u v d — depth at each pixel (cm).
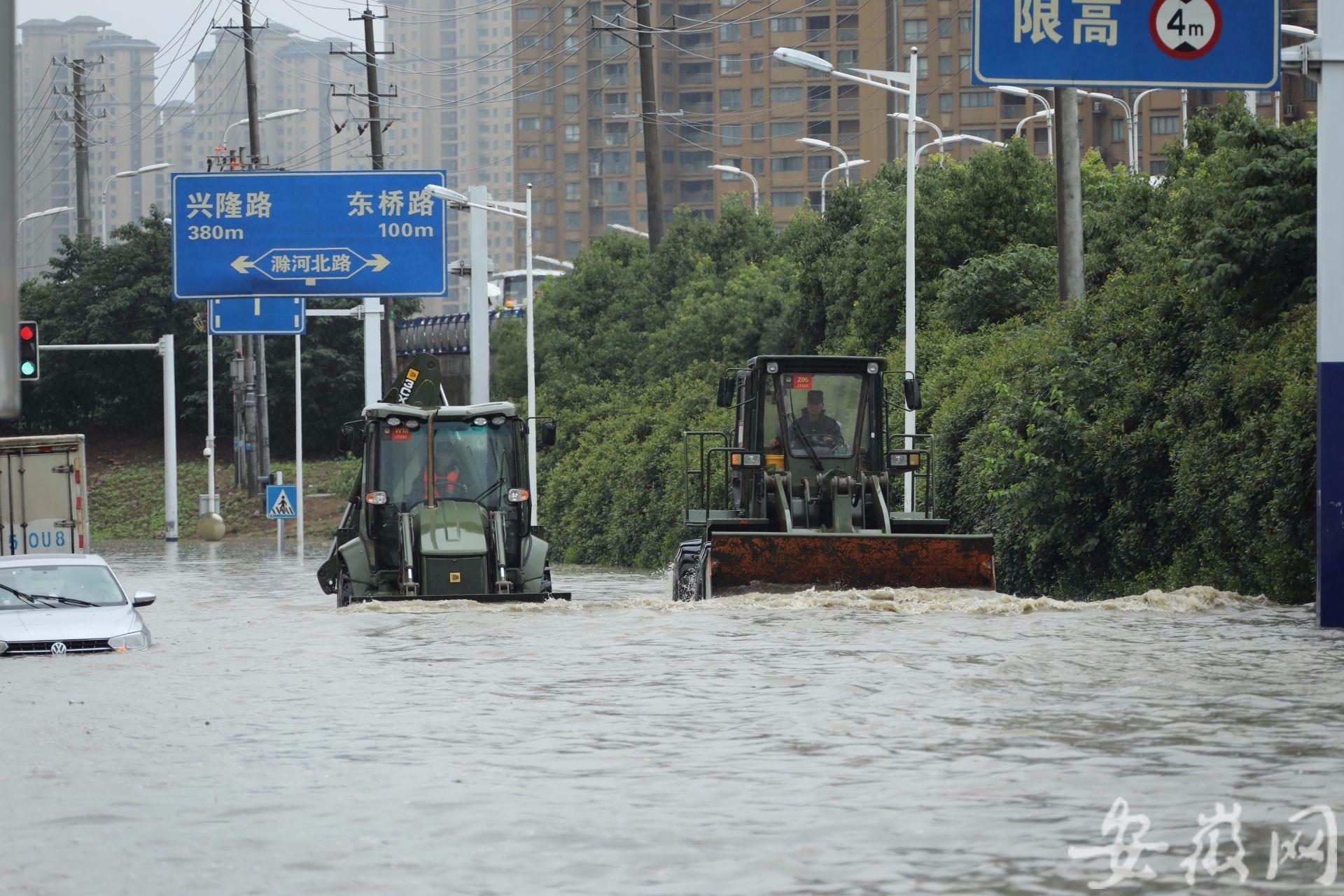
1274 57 5059
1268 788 2509
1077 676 3716
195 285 10444
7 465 9312
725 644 4438
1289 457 5434
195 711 3516
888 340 11394
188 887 2061
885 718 3191
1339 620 4759
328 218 10500
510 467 6419
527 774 2728
